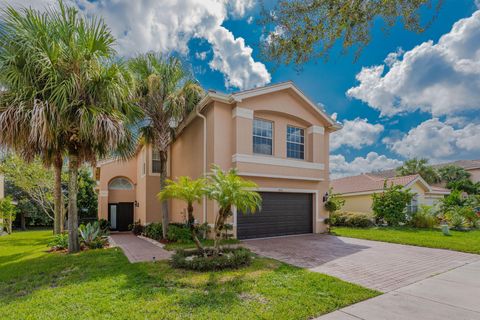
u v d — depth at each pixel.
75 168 9.78
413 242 11.19
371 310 4.54
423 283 6.02
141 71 12.11
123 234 17.50
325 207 14.90
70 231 9.62
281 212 13.50
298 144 14.52
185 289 5.35
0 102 8.42
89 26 9.18
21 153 9.43
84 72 8.81
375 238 12.36
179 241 11.06
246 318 4.10
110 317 4.11
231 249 8.13
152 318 4.07
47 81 8.41
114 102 9.41
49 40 8.59
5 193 26.78
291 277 6.18
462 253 9.27
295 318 4.16
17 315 4.20
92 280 5.92
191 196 7.58
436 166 37.66
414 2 3.90
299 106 14.14
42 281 6.08
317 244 11.02
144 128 12.77
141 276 6.17
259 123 13.25
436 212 18.47
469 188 29.30
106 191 19.73
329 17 4.13
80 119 8.56
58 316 4.14
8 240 15.73
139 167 19.73
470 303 4.88
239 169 11.89
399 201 17.83
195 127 13.95
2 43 8.27
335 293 5.19
